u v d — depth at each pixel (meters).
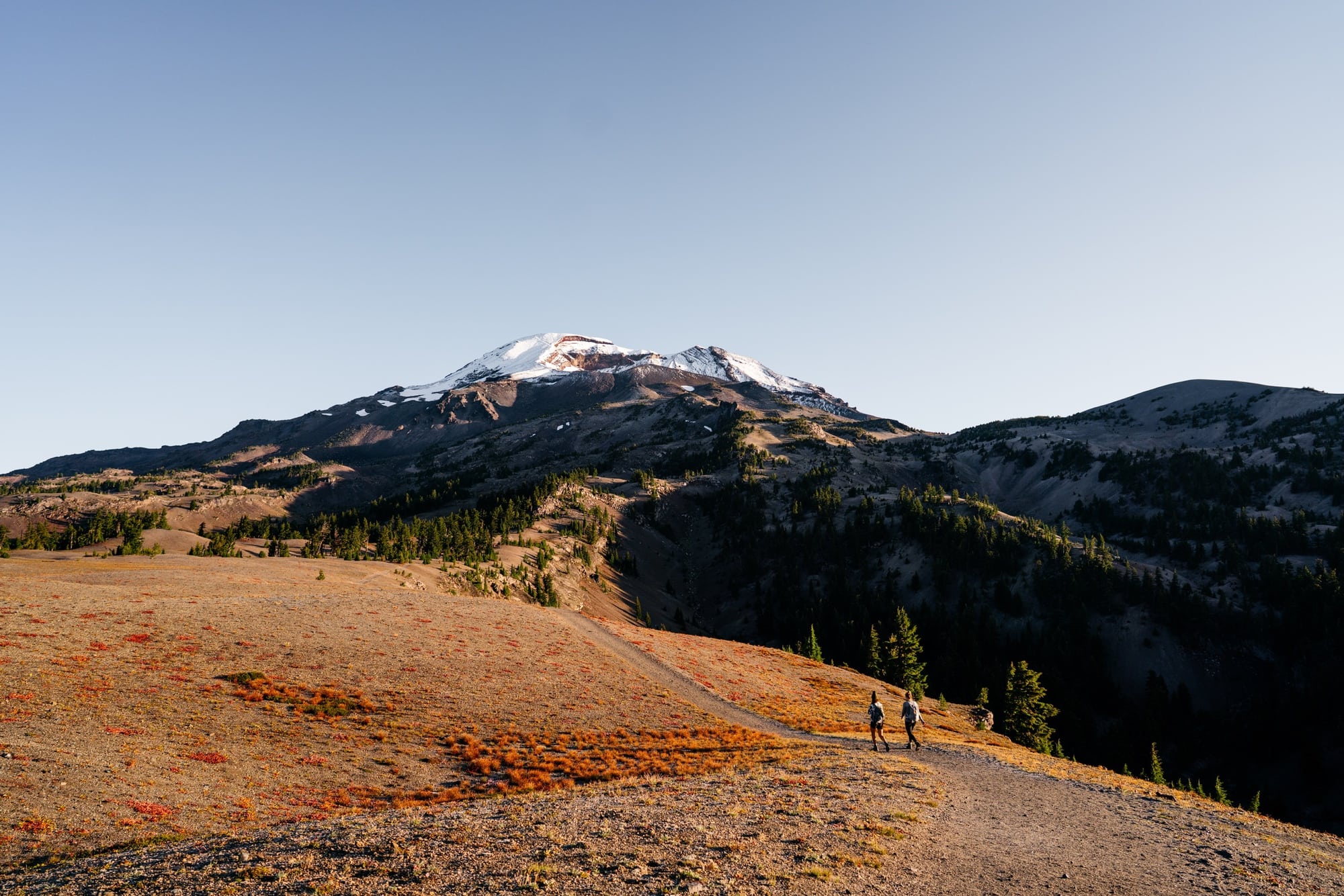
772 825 19.05
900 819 20.61
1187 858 18.73
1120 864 17.67
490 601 86.06
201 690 41.81
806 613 196.88
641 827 18.45
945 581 199.88
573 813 20.39
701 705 59.91
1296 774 130.12
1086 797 27.75
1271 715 141.50
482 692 51.22
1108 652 168.12
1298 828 26.64
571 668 62.88
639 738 45.97
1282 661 159.88
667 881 14.02
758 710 61.56
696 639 93.50
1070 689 151.75
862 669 164.00
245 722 38.34
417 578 130.00
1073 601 180.38
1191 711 149.62
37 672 39.25
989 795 26.34
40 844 21.08
